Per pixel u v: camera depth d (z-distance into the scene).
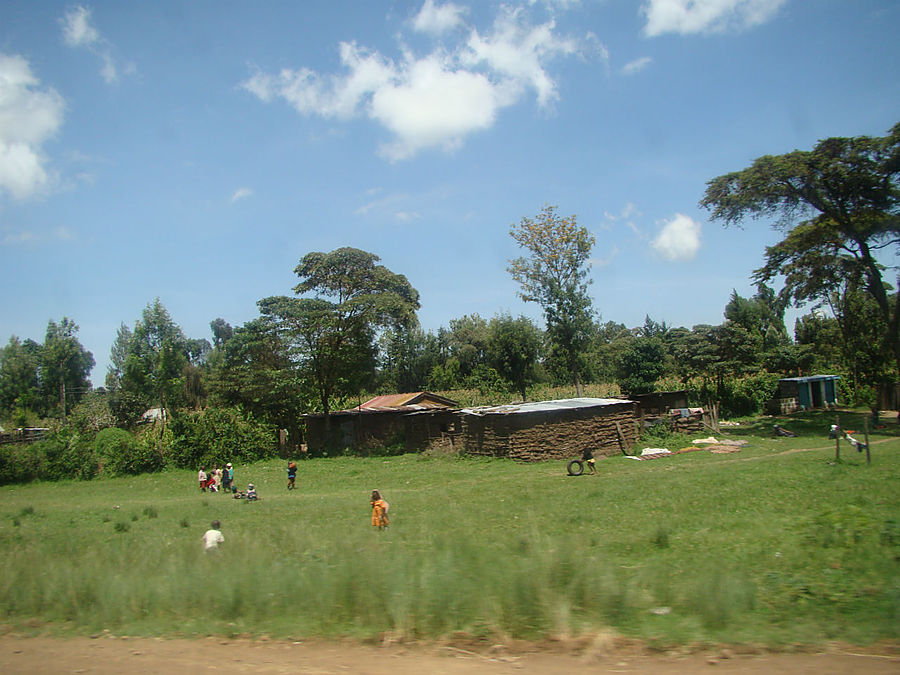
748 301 76.19
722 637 5.75
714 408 41.78
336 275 48.59
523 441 31.34
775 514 13.14
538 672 5.10
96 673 5.67
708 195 40.03
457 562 7.79
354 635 6.24
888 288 41.34
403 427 44.16
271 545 12.12
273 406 48.28
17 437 51.72
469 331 93.56
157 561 10.14
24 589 8.39
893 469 19.06
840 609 6.52
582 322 49.31
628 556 10.10
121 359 73.69
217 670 5.55
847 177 35.25
